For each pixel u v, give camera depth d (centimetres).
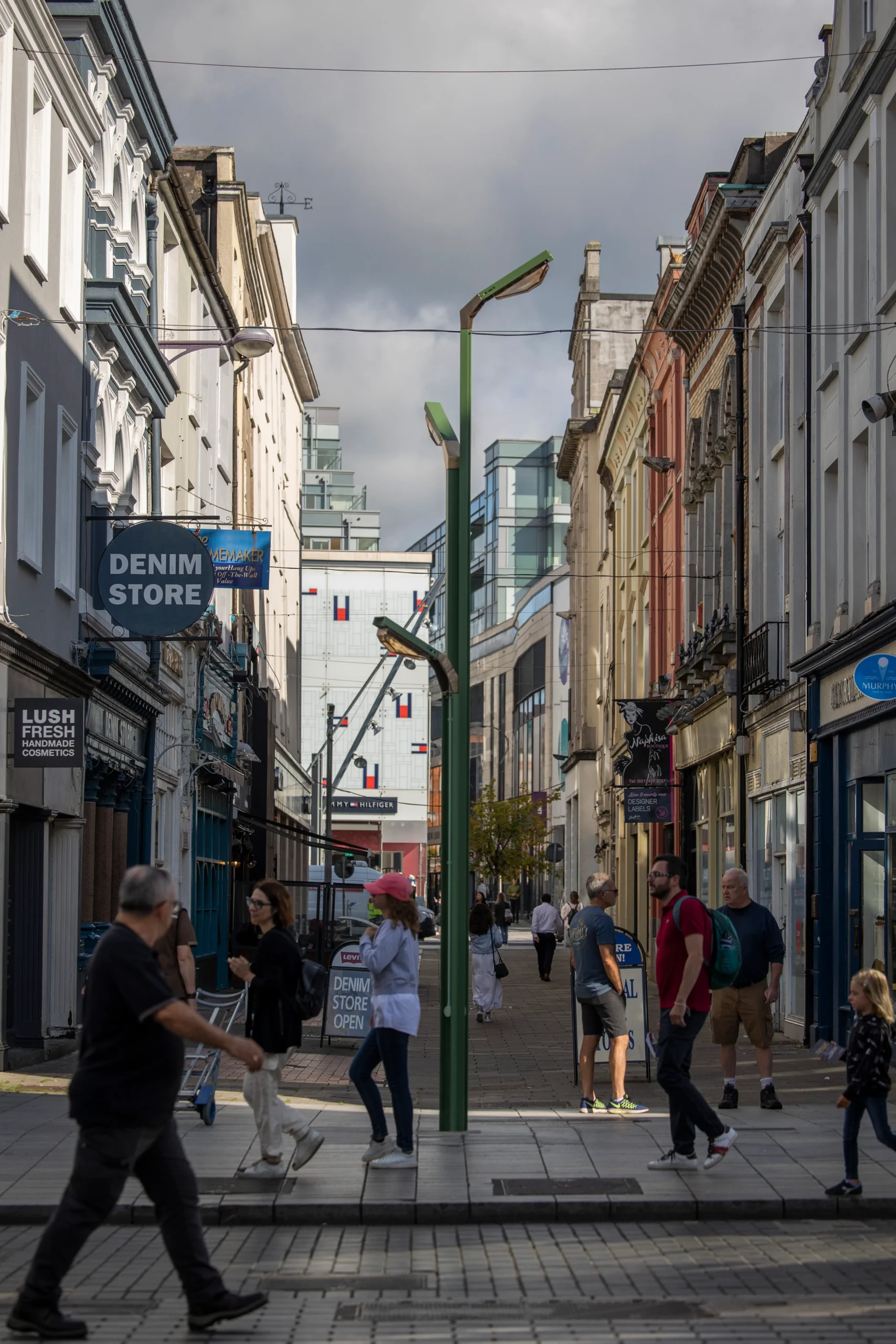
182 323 3262
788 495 2630
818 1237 1018
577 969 1529
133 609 2266
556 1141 1328
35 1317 760
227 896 3875
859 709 2111
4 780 1839
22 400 1962
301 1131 1155
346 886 4144
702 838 3541
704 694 3238
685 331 3422
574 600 7588
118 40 2439
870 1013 1089
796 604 2545
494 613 13200
